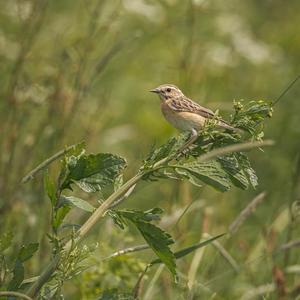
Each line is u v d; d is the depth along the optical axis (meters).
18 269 7.43
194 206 12.31
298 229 12.48
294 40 19.61
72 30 16.50
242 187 7.57
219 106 15.41
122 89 17.39
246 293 10.58
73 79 13.43
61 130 12.38
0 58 14.35
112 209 7.38
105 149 15.52
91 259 9.84
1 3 16.12
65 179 7.34
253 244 12.60
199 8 16.31
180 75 15.86
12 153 11.93
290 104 16.61
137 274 10.14
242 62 17.50
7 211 11.09
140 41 17.61
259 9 20.44
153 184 14.54
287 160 15.16
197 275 11.24
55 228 7.32
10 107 12.60
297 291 9.95
